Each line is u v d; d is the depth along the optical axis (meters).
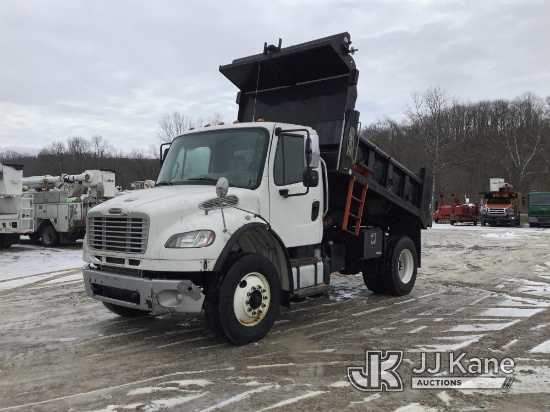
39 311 7.67
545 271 11.72
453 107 67.44
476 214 39.47
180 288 5.09
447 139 52.69
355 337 5.95
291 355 5.24
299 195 6.27
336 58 6.99
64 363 5.11
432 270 12.12
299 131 6.50
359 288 9.60
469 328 6.33
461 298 8.48
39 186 19.89
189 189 5.93
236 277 5.42
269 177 6.04
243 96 8.42
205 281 5.50
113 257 5.60
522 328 6.29
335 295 8.84
